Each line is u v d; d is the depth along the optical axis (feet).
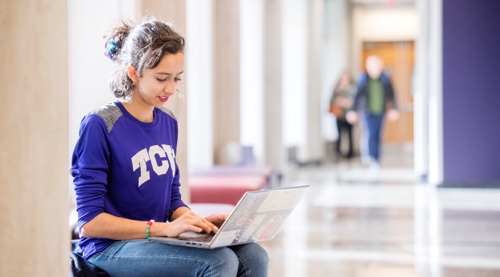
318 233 22.57
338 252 19.34
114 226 8.65
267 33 36.65
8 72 7.84
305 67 51.65
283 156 37.35
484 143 34.27
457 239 21.29
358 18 75.05
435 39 34.55
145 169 9.18
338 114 59.00
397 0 72.95
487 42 33.71
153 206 9.32
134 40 8.92
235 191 18.95
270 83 36.65
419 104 41.22
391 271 16.93
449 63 34.09
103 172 8.87
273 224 9.18
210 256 8.38
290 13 51.01
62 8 8.29
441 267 17.38
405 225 24.11
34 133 7.98
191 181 19.97
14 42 7.84
